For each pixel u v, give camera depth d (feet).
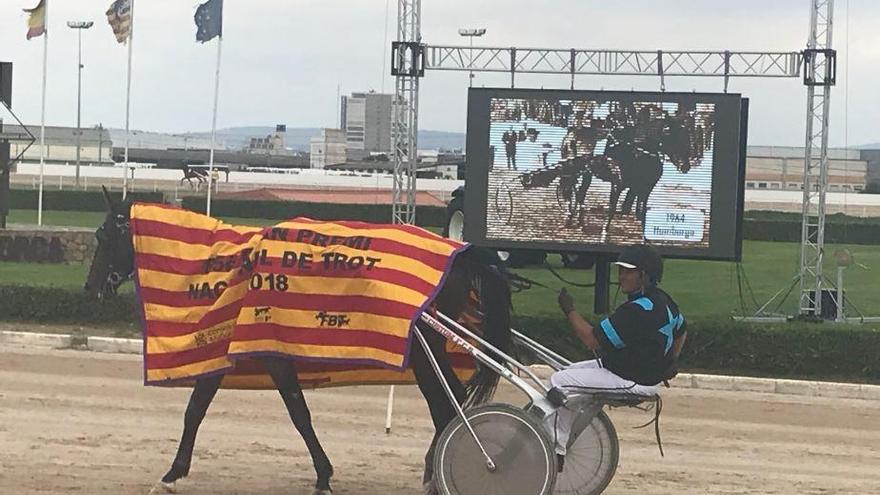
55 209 140.05
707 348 41.42
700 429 30.86
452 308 20.72
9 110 78.79
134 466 23.54
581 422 19.76
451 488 19.24
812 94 53.72
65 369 36.81
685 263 86.17
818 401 37.01
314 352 19.86
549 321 43.14
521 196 51.83
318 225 20.89
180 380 20.97
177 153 267.80
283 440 26.73
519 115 51.67
